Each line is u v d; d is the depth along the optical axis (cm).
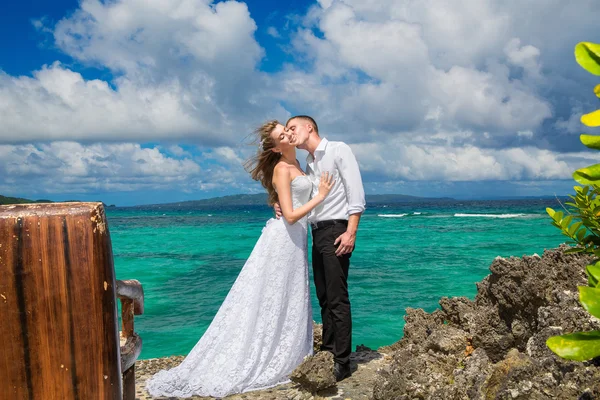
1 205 127
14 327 123
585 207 223
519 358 264
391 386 313
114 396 131
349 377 399
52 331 125
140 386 425
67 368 126
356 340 740
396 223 4212
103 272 128
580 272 342
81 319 126
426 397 301
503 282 374
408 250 1977
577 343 112
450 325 421
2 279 122
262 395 386
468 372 296
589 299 105
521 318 344
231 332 417
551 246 2066
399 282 1205
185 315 922
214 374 402
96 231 128
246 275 433
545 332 273
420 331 423
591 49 99
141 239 2972
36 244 124
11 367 124
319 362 369
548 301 328
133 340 178
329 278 394
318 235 399
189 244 2555
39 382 125
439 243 2278
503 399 238
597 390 211
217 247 2366
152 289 1216
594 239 225
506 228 3253
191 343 746
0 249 122
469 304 431
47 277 124
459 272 1357
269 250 428
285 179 407
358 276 1306
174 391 398
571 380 226
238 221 5775
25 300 123
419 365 328
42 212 125
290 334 425
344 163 390
